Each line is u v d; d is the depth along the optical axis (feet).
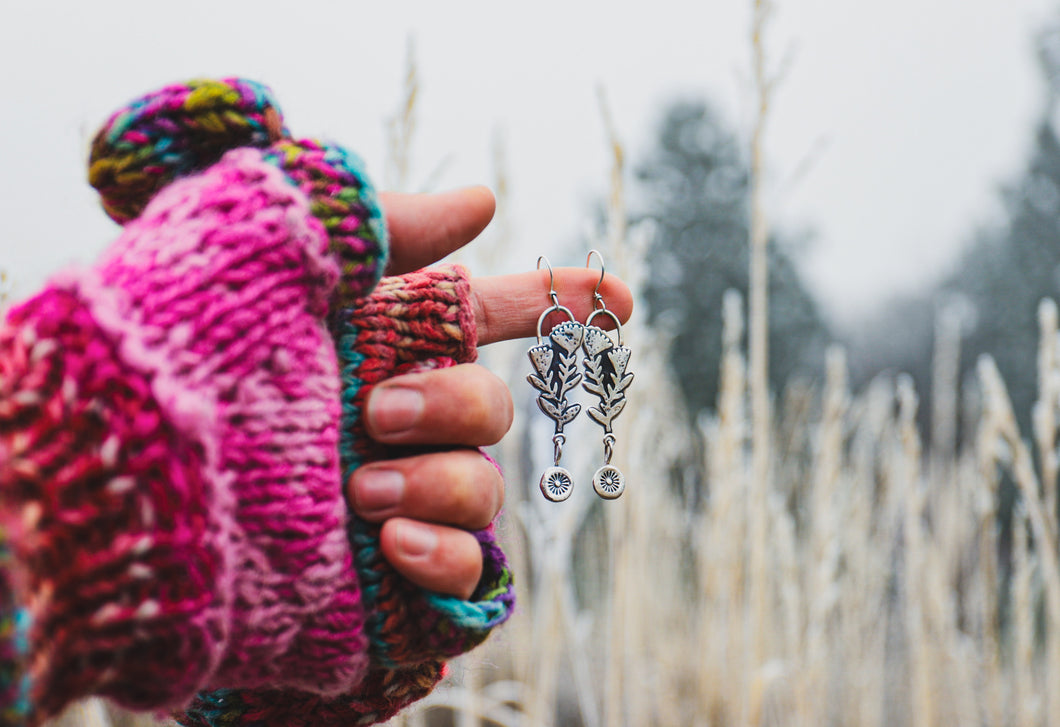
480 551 0.92
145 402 0.77
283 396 0.85
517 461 1.91
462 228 0.96
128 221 0.92
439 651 0.93
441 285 0.98
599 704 3.03
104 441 0.76
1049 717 2.02
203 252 0.83
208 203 0.85
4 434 0.76
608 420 1.07
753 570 1.78
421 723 1.58
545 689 1.81
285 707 0.97
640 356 1.76
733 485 2.10
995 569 2.07
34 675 0.72
